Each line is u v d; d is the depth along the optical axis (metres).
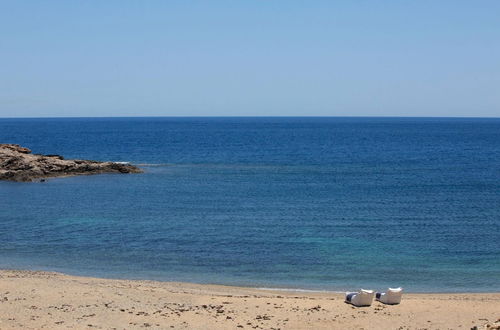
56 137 195.38
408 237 44.06
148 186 72.94
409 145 159.75
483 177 84.31
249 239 43.00
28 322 21.73
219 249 39.81
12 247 39.97
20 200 61.25
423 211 55.41
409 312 24.75
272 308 25.02
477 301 27.12
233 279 32.69
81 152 130.00
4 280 28.44
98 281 30.55
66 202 60.09
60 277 31.12
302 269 34.91
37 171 80.25
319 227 47.59
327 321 23.25
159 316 23.23
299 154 126.06
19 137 193.88
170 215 52.78
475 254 39.09
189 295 27.20
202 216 52.31
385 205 58.88
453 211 55.53
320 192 68.19
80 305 24.39
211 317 23.33
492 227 48.06
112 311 23.69
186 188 71.25
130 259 37.00
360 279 33.06
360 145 158.88
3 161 81.69
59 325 21.58
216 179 80.62
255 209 56.25
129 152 130.25
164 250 39.41
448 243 42.25
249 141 175.12
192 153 127.75
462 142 175.25
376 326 22.73
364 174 87.81
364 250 39.81
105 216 52.16
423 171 92.31
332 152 132.50
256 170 92.75
